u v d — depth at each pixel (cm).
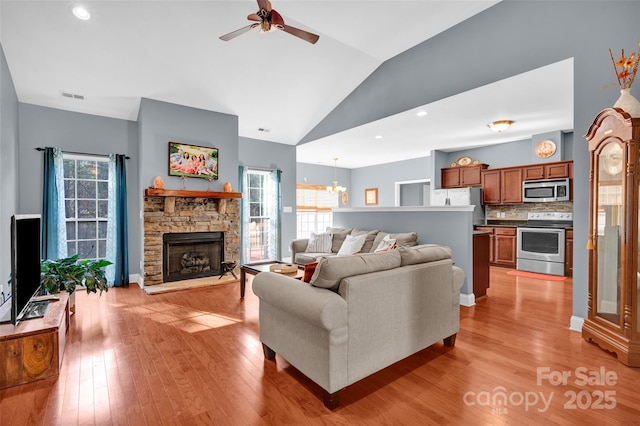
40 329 213
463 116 463
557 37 297
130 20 331
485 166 670
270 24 261
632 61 236
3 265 316
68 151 449
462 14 358
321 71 466
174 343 270
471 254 375
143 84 423
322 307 172
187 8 331
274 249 652
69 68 374
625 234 233
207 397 192
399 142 643
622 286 234
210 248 519
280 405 184
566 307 363
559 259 534
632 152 229
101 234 482
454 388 201
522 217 637
